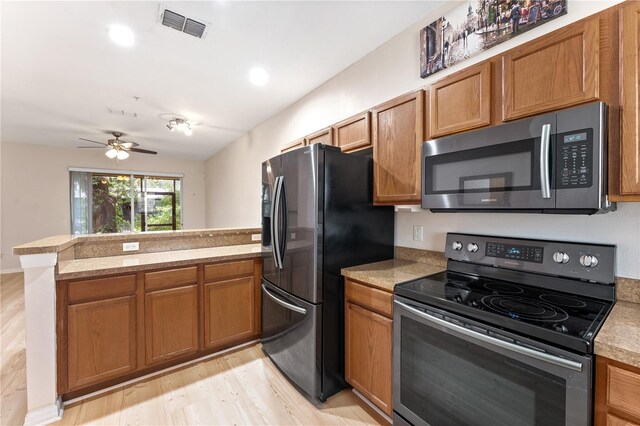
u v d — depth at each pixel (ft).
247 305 8.61
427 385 4.56
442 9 6.22
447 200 4.98
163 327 7.16
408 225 7.17
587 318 3.54
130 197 22.27
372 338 5.64
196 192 24.90
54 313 5.75
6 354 7.97
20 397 6.26
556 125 3.67
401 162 6.10
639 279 4.02
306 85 9.96
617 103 3.42
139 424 5.58
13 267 18.16
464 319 4.03
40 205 18.99
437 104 5.43
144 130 15.56
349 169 6.53
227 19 6.54
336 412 5.95
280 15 6.43
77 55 7.94
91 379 6.25
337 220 6.34
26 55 7.89
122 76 9.21
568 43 3.83
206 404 6.16
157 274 7.06
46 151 19.12
